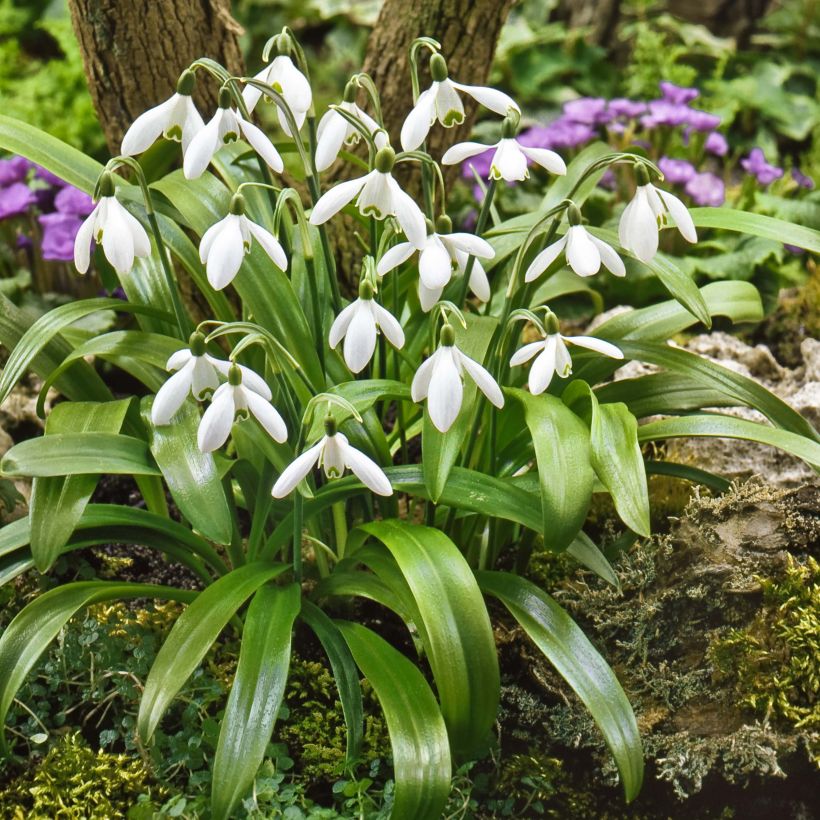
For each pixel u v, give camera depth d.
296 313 0.77
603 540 0.83
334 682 0.79
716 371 0.78
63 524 0.72
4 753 0.73
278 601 0.74
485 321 0.78
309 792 0.78
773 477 0.86
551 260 0.72
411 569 0.72
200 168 0.69
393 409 0.96
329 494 0.76
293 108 0.72
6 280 1.04
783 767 0.76
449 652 0.71
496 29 0.92
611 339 0.82
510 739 0.79
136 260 0.82
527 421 0.73
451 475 0.75
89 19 0.87
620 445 0.73
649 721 0.77
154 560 0.88
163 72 0.89
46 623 0.73
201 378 0.69
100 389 0.81
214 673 0.80
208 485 0.73
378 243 0.82
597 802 0.78
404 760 0.70
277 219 0.71
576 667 0.73
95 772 0.76
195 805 0.75
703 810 0.78
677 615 0.79
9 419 0.95
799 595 0.77
